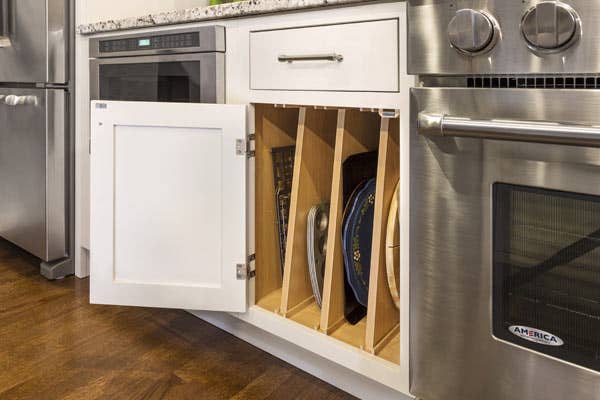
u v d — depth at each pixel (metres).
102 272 1.36
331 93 1.05
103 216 1.34
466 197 0.81
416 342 0.91
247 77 1.21
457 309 0.84
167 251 1.31
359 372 1.09
